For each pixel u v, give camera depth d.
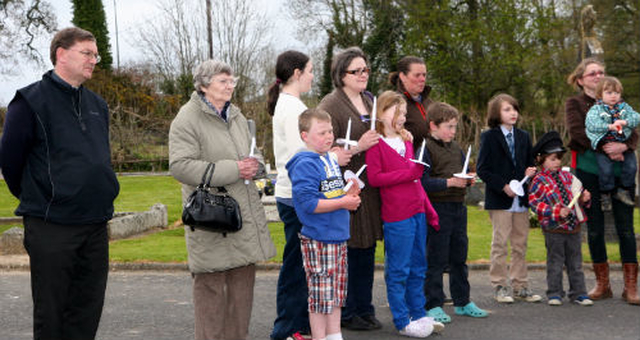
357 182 3.88
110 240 9.58
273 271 7.31
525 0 25.72
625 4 26.92
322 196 3.87
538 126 25.00
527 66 25.94
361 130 4.57
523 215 5.66
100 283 3.54
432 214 4.61
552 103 27.28
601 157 5.45
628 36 26.83
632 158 5.51
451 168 5.04
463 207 5.08
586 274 6.94
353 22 32.81
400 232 4.42
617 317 4.98
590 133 5.46
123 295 6.16
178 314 5.39
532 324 4.80
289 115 4.22
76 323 3.50
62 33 3.36
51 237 3.29
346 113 4.58
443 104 5.07
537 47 26.55
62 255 3.29
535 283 6.52
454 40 25.59
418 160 4.37
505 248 5.60
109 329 4.91
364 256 4.64
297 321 4.28
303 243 3.95
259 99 28.28
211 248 3.54
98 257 3.50
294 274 4.27
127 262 7.61
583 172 5.61
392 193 4.43
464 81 26.83
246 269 3.70
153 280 6.91
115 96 33.38
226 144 3.65
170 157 3.53
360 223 4.48
